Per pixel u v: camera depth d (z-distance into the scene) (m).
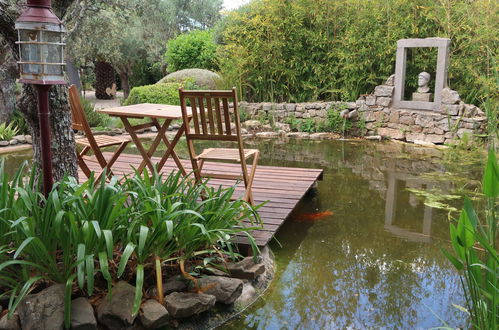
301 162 6.38
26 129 7.86
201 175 3.55
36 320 2.10
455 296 2.78
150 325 2.24
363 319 2.53
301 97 9.64
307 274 3.09
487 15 7.79
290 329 2.43
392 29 8.67
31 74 2.32
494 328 1.80
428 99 8.04
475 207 4.31
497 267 1.88
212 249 2.92
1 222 2.40
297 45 9.34
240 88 9.84
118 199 2.51
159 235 2.46
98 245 2.33
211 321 2.46
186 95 3.33
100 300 2.35
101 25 12.95
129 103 9.91
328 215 4.23
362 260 3.31
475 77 7.90
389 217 4.18
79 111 3.45
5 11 2.66
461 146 6.77
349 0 8.98
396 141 8.14
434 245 3.58
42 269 2.28
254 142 8.03
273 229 3.34
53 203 2.26
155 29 18.36
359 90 9.07
